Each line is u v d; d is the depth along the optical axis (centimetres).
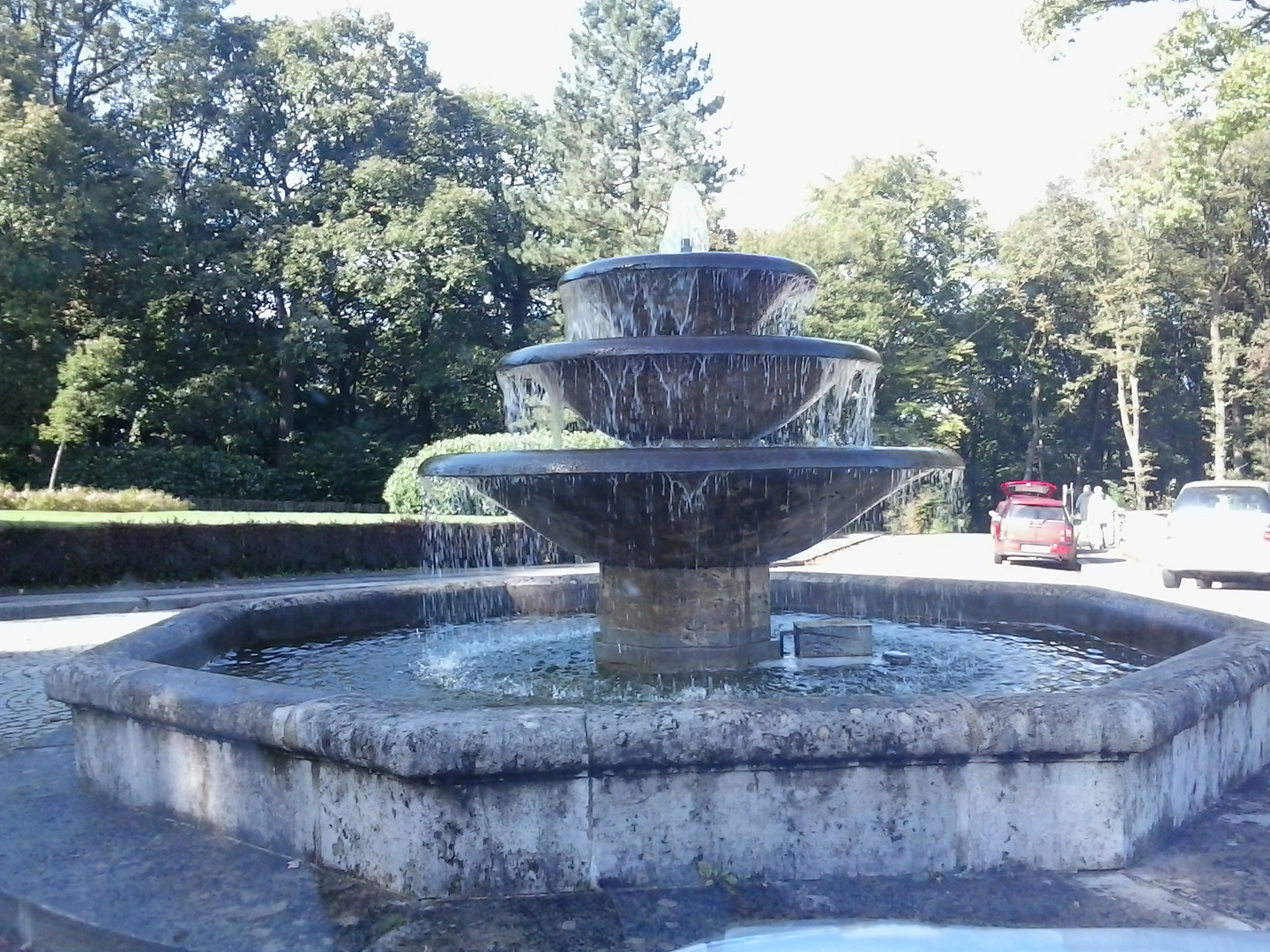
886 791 374
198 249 3522
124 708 452
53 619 1348
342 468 3716
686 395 624
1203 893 359
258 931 338
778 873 371
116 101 3541
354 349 4081
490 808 360
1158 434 5200
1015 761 377
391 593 837
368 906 354
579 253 3672
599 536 614
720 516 583
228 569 1753
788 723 367
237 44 3881
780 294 692
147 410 3531
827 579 907
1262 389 4528
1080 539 2834
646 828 368
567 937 330
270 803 407
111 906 359
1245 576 1672
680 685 596
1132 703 378
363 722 367
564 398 675
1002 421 5028
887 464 561
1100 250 4672
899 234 4019
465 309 3975
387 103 3931
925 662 663
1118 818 379
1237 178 4159
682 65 3838
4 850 412
